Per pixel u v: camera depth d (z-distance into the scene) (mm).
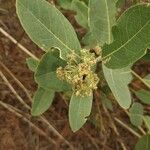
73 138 432
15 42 372
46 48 195
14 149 428
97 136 426
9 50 414
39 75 192
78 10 291
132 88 395
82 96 193
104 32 211
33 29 193
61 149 433
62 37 198
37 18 194
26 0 190
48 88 196
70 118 207
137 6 180
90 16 212
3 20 424
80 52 198
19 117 424
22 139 430
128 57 189
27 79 413
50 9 196
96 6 212
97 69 260
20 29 420
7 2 426
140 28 182
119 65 192
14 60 415
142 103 410
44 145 432
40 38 195
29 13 192
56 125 426
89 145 429
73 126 207
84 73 181
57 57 190
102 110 387
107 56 194
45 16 195
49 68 193
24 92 417
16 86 415
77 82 183
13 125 427
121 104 220
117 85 221
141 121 336
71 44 199
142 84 395
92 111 370
